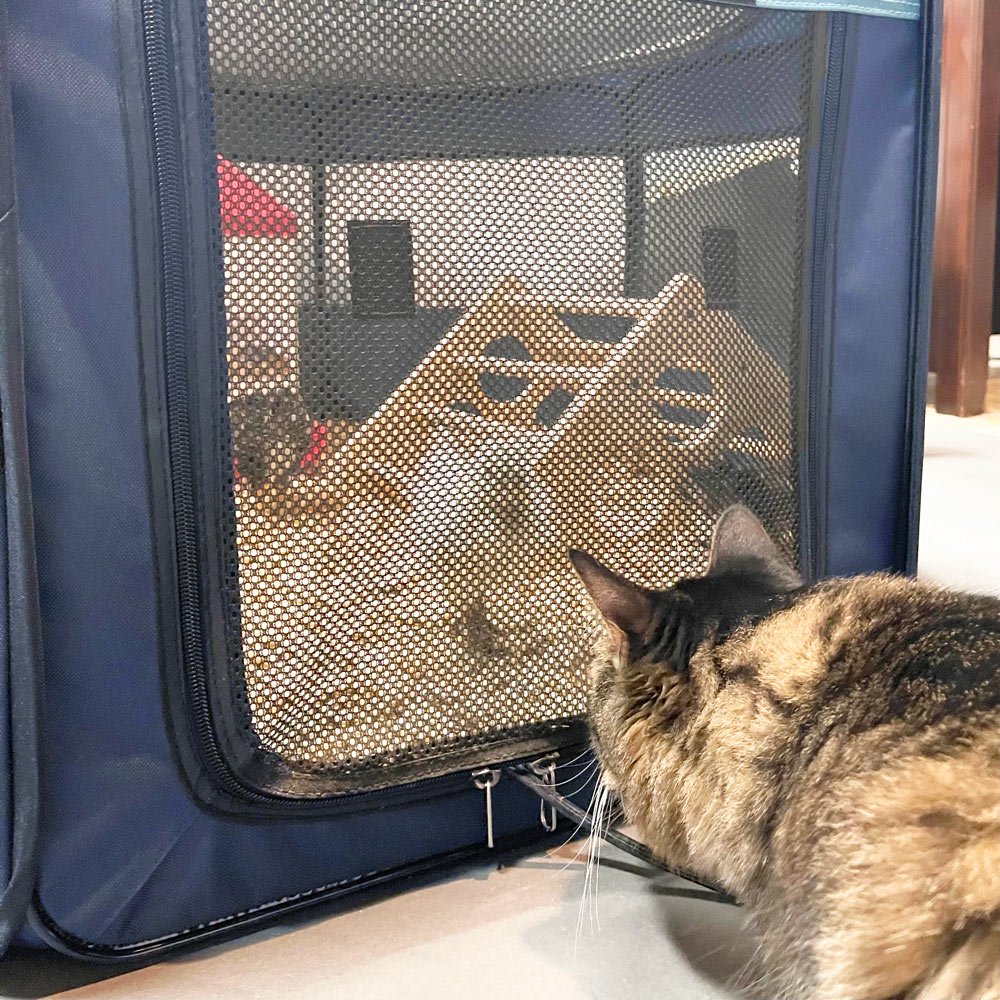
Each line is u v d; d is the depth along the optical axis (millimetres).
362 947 859
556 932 876
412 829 940
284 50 740
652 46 894
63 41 670
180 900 840
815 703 760
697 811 808
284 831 873
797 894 702
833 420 1096
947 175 2721
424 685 904
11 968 834
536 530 941
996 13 2545
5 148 646
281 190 758
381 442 843
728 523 965
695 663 841
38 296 695
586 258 905
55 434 719
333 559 839
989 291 2764
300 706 843
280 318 777
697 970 824
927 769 650
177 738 793
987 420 2773
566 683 980
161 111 698
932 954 614
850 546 1145
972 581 1504
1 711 718
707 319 982
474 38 815
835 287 1060
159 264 718
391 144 797
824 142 1009
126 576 758
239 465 781
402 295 828
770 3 933
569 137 874
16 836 741
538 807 1007
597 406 946
